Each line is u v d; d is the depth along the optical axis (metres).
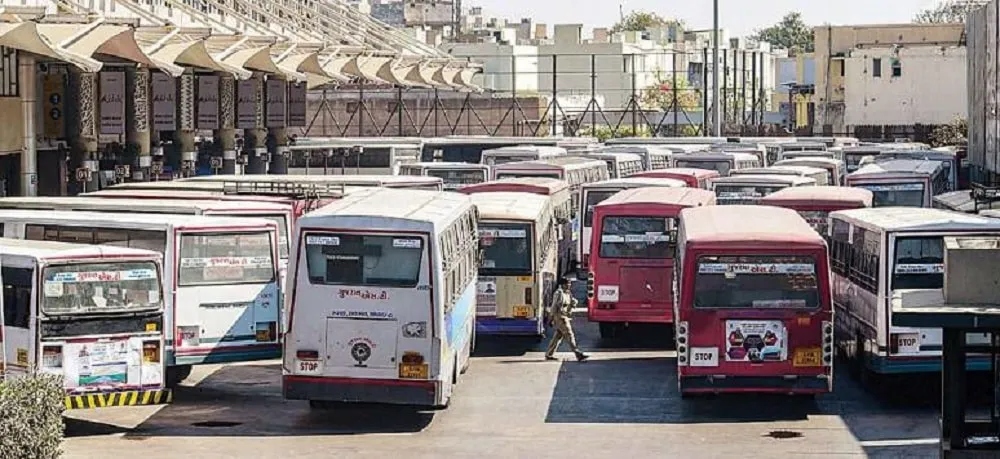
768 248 31.16
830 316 31.00
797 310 31.06
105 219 33.84
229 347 33.28
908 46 132.50
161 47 55.41
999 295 21.12
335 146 75.12
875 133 129.25
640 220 42.03
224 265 33.28
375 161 74.94
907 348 31.91
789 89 167.75
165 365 31.98
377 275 30.44
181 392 35.78
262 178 49.12
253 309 33.50
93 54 51.56
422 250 30.41
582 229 56.59
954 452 21.06
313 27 90.88
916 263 31.95
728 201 54.47
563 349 43.06
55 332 28.58
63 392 24.12
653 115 164.88
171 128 64.19
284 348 30.62
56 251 28.91
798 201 46.50
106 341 28.97
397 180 49.47
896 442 29.02
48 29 47.97
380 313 30.39
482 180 64.12
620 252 42.12
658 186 51.38
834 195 47.12
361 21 104.06
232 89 73.81
